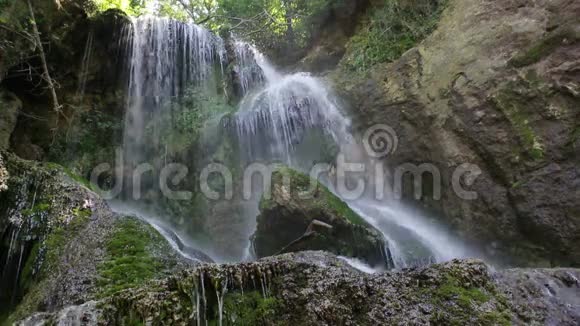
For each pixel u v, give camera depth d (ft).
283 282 10.28
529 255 18.56
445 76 23.67
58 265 13.92
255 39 41.70
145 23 29.96
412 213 23.95
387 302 9.50
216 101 30.94
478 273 10.12
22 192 17.24
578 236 16.97
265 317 9.73
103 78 27.63
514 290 9.89
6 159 18.04
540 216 18.11
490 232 20.08
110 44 27.63
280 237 19.69
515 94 20.10
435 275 10.00
